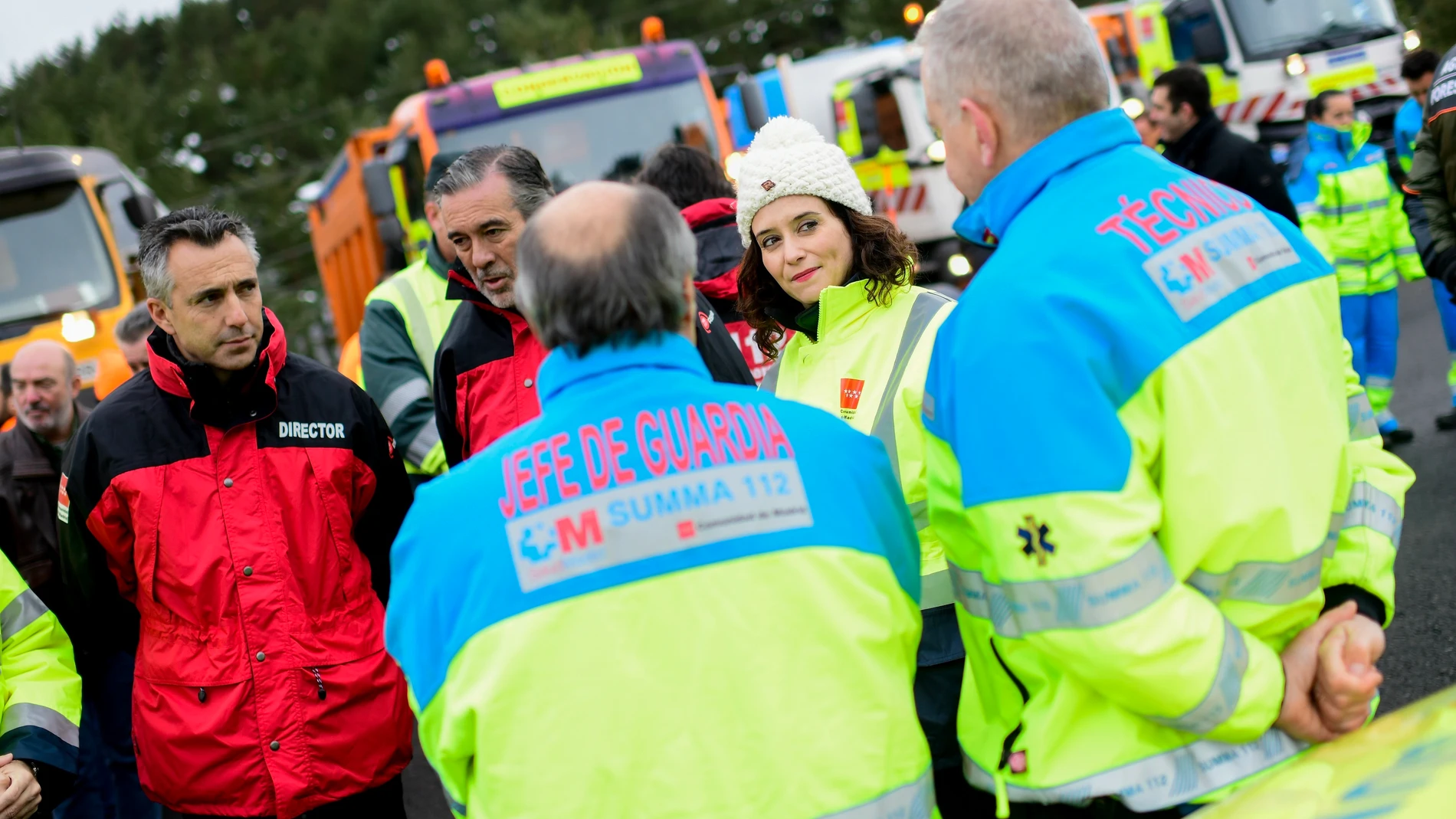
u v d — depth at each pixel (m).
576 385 1.75
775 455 1.73
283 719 2.71
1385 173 6.28
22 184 8.78
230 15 35.81
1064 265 1.71
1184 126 5.00
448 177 3.03
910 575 1.89
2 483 3.76
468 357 3.16
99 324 8.49
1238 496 1.68
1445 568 4.61
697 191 3.99
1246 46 13.05
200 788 2.72
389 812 2.94
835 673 1.67
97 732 3.93
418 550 1.73
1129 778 1.76
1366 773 1.55
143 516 2.72
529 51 28.05
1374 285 6.30
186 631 2.73
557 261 1.72
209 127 29.94
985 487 1.70
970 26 1.83
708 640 1.63
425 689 1.72
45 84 30.73
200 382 2.72
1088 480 1.64
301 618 2.76
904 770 1.71
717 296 3.69
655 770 1.60
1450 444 6.00
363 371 4.14
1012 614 1.73
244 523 2.74
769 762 1.62
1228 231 1.81
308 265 26.47
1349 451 1.86
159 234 2.67
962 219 1.96
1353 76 12.75
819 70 12.67
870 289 2.54
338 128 27.91
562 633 1.62
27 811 2.61
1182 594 1.66
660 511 1.66
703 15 31.45
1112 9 13.79
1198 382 1.68
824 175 2.57
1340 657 1.74
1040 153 1.81
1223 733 1.71
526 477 1.70
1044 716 1.80
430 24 30.69
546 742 1.61
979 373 1.70
